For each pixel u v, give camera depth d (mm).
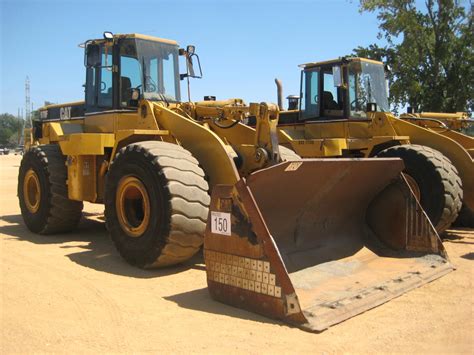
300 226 5121
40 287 4758
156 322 3840
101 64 7062
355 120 8953
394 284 4559
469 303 4242
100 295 4512
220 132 6480
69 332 3660
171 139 6059
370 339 3510
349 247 5457
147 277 5105
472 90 22562
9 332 3668
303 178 4586
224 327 3717
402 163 5414
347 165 4773
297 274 4645
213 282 4309
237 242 4086
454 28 23062
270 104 5508
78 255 6098
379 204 5699
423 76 23297
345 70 9078
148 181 5160
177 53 7289
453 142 7770
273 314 3850
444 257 5277
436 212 6727
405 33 23516
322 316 3756
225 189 4160
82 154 6645
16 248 6535
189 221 5023
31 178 7562
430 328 3715
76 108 7965
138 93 6680
